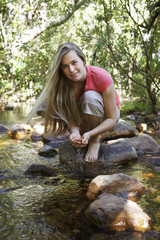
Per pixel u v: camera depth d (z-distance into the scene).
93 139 2.33
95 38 5.57
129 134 2.97
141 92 6.54
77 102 2.28
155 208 1.44
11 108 8.34
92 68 2.11
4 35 5.91
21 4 6.47
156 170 2.12
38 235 1.20
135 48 5.47
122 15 5.24
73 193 1.70
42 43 6.59
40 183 1.90
